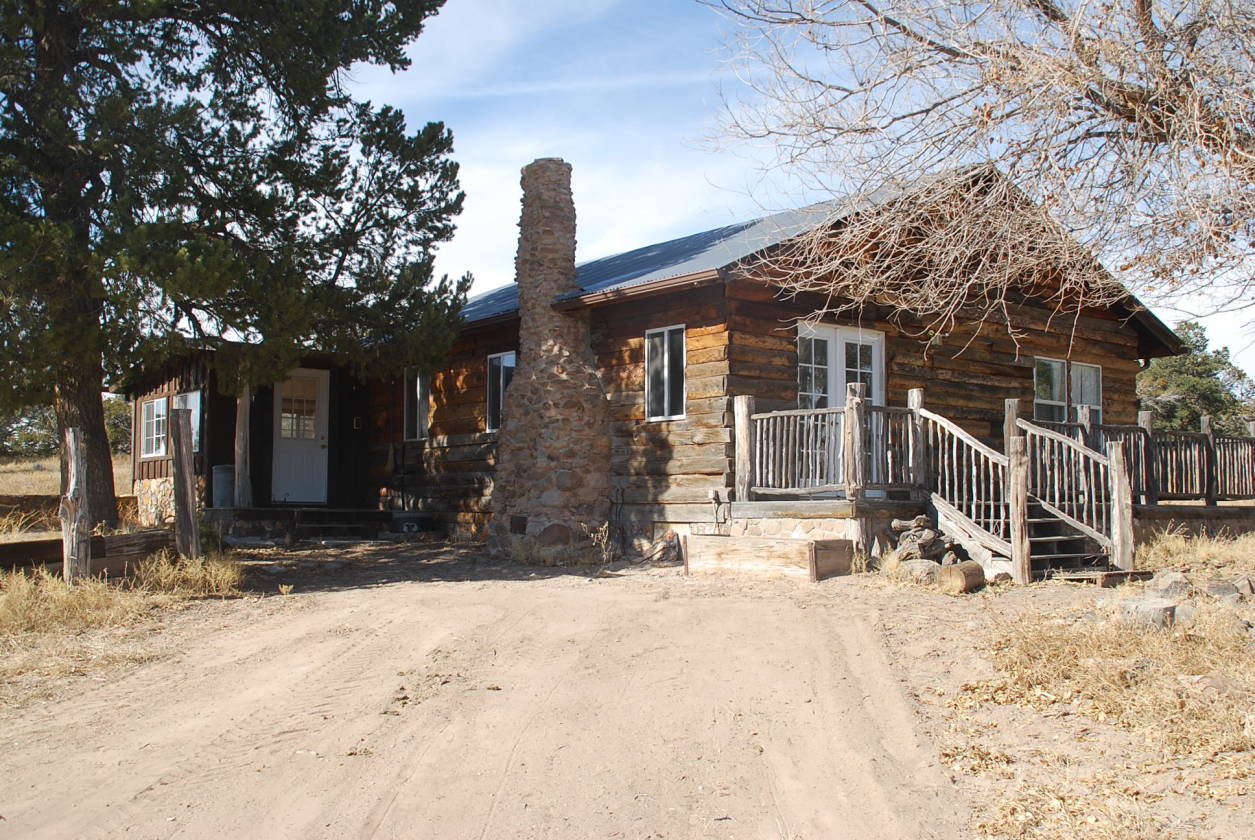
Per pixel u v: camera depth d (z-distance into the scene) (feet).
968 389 55.36
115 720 22.39
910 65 27.76
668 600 34.30
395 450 65.77
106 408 118.42
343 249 48.70
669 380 47.88
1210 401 108.27
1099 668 23.11
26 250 37.60
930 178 28.76
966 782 17.80
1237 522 51.83
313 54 45.24
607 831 16.19
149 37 44.45
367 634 30.22
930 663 25.21
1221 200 24.29
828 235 32.40
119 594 34.50
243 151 46.19
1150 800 16.62
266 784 18.38
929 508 40.24
